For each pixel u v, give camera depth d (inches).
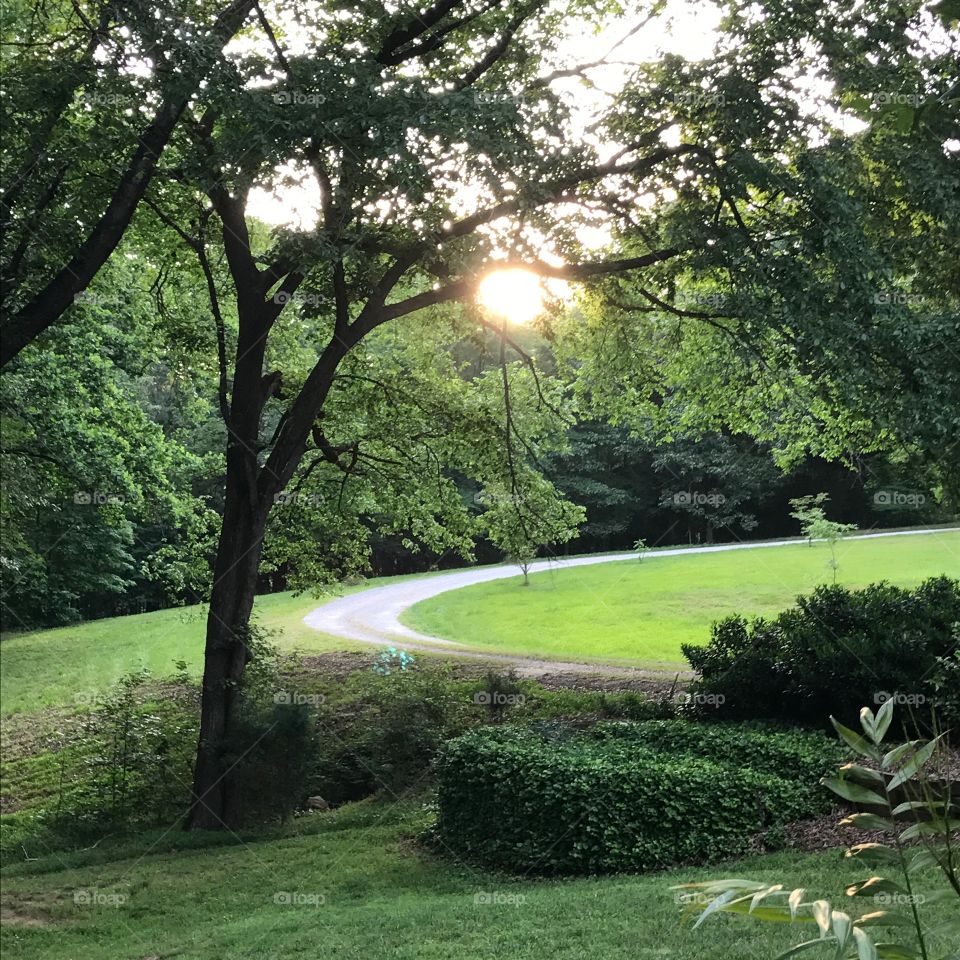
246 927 372.8
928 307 553.6
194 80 465.1
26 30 615.2
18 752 909.2
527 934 302.4
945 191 474.0
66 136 516.4
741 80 527.5
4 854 628.4
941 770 118.7
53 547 1321.4
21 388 908.6
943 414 486.9
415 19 602.9
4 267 523.2
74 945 386.6
